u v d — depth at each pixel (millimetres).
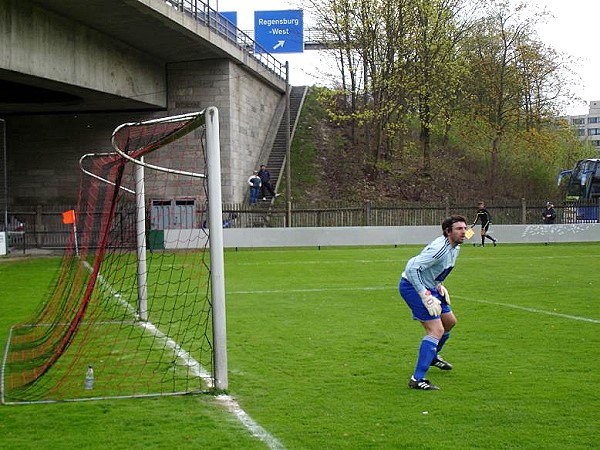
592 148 52625
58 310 12492
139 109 33656
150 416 6000
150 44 29656
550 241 30156
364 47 38625
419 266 6691
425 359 6727
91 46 26703
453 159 44906
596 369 7473
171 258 23031
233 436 5410
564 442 5180
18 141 34656
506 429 5488
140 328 10453
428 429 5508
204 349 8812
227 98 33594
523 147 45438
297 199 37938
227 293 14344
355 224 32062
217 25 32938
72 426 5770
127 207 21594
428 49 38906
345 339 9305
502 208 33625
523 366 7637
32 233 30578
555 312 11492
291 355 8336
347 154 43688
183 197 31766
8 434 5594
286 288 15141
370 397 6469
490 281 16109
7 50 21656
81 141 34344
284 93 46438
